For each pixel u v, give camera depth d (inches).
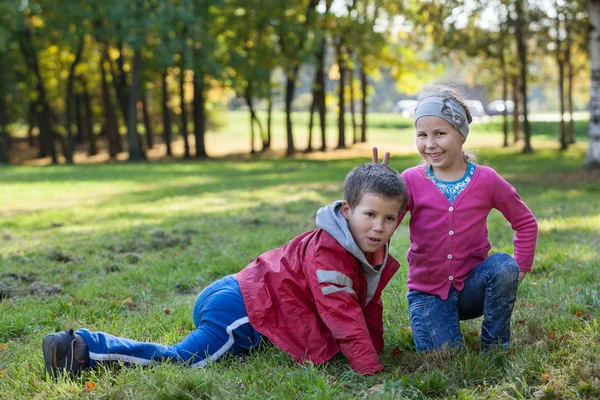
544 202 420.5
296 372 122.8
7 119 1390.3
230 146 1595.7
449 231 132.6
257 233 309.1
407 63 1238.3
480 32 994.7
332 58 1424.7
